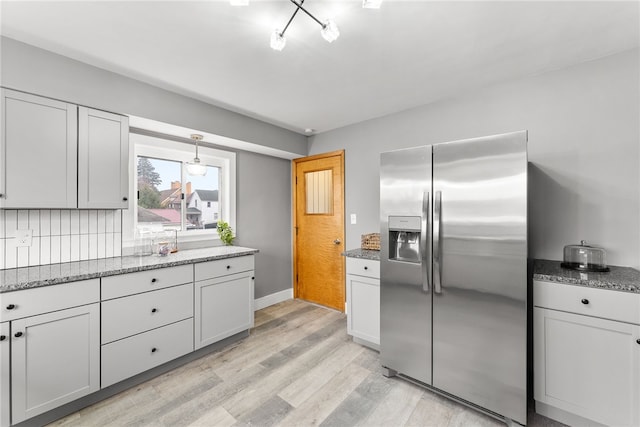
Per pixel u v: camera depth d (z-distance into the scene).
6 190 1.69
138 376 2.03
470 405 1.78
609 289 1.45
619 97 1.88
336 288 3.56
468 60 1.97
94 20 1.53
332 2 1.40
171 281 2.17
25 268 1.92
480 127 2.43
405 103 2.74
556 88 2.10
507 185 1.63
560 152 2.08
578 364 1.54
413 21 1.55
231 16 1.50
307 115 3.05
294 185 4.02
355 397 1.89
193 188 3.07
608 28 1.62
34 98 1.77
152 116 2.29
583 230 2.00
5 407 1.49
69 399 1.68
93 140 2.02
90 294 1.77
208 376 2.13
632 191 1.84
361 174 3.28
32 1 1.37
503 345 1.65
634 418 1.40
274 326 3.05
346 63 2.00
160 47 1.79
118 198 2.14
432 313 1.91
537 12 1.49
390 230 2.13
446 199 1.85
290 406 1.80
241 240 3.45
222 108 2.80
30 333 1.56
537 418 1.68
